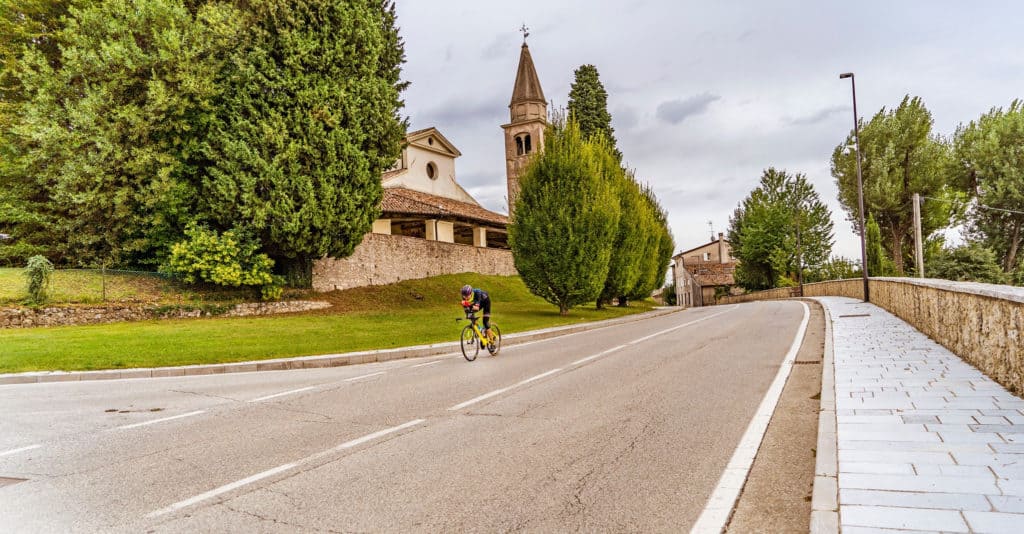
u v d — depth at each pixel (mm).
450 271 37688
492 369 11336
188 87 21172
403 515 4043
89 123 20172
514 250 27547
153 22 21797
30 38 24172
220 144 22141
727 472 4824
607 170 33812
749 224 68375
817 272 64312
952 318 10555
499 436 6113
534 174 27172
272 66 22469
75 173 20156
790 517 3932
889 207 46812
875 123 48625
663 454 5344
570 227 25797
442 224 39594
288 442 6086
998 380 7574
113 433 6652
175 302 21469
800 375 9359
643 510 4059
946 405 6379
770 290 59969
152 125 21594
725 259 93000
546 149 27391
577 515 3988
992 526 3363
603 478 4727
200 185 23078
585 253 26156
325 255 27812
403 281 33219
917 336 13273
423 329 19516
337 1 23953
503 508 4133
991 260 41125
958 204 46031
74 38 21000
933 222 46344
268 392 9344
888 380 8000
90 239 21844
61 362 12125
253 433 6527
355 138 24516
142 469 5246
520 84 54219
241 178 21656
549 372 10570
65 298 19438
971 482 4059
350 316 23469
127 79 21141
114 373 11445
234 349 14180
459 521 3918
